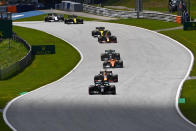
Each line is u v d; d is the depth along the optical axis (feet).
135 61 561.02
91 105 330.54
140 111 310.45
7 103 351.25
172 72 483.51
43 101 352.28
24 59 575.38
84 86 419.74
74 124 280.10
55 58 620.08
